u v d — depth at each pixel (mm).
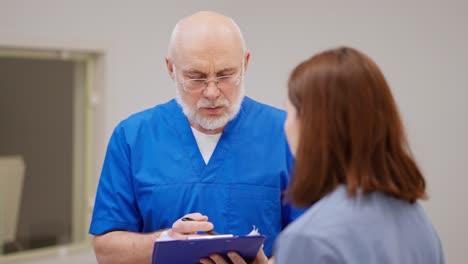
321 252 790
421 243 883
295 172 882
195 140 1415
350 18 3008
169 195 1375
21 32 2285
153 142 1422
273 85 2984
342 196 841
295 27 3000
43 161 2525
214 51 1255
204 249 1062
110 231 1387
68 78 2545
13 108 2408
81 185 2635
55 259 2543
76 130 2598
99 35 2492
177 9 2723
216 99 1285
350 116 829
